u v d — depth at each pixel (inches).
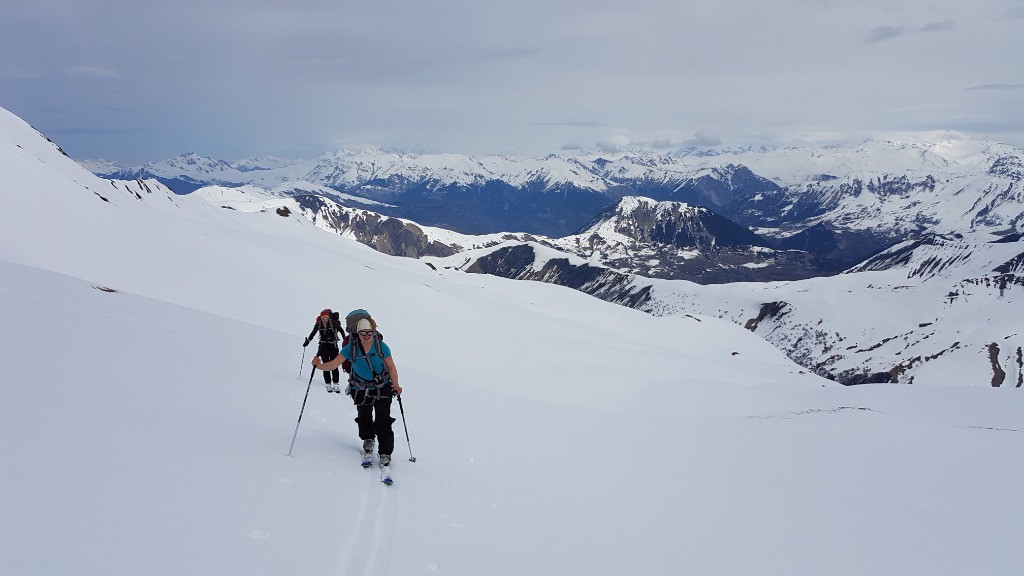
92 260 2226.9
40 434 299.9
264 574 225.9
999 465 685.9
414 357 2273.6
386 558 269.6
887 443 808.3
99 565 199.5
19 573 181.0
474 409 800.3
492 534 334.6
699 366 3230.8
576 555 329.4
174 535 236.2
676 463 637.3
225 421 429.1
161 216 3764.8
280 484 327.0
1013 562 400.5
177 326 895.7
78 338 574.9
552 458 577.0
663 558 349.7
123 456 301.6
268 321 2178.9
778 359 6309.1
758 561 366.6
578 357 2815.0
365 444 416.5
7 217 2279.8
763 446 787.4
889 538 437.7
